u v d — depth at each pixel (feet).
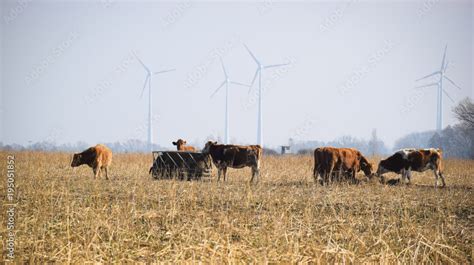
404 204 66.54
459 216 64.03
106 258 46.26
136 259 46.39
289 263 44.96
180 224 57.00
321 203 67.82
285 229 53.57
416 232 54.65
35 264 45.06
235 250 46.96
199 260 45.16
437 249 48.62
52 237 51.24
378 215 62.23
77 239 51.24
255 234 53.01
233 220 57.31
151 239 51.67
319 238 52.39
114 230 53.36
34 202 66.85
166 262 44.83
